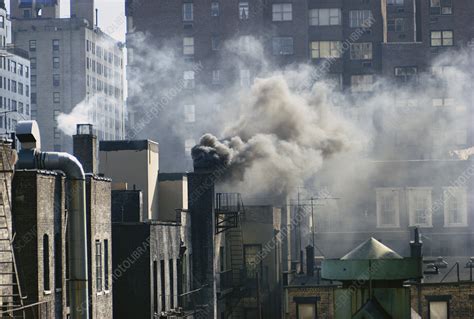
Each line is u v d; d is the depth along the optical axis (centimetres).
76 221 8894
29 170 9238
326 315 14925
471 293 14850
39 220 9319
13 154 9125
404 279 6569
